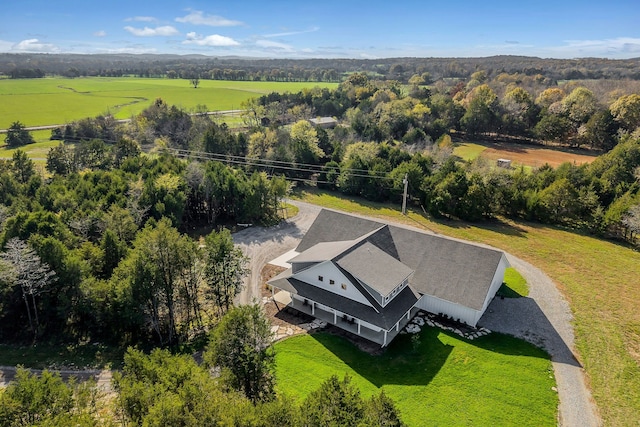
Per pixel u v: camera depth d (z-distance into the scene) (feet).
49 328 110.52
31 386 58.54
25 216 121.90
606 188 192.03
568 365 95.71
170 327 106.11
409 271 112.47
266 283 128.26
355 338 105.19
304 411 54.08
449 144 295.28
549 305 120.37
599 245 164.86
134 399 57.00
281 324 110.83
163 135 302.45
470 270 113.29
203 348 103.86
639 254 156.35
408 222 189.67
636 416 81.05
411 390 87.30
